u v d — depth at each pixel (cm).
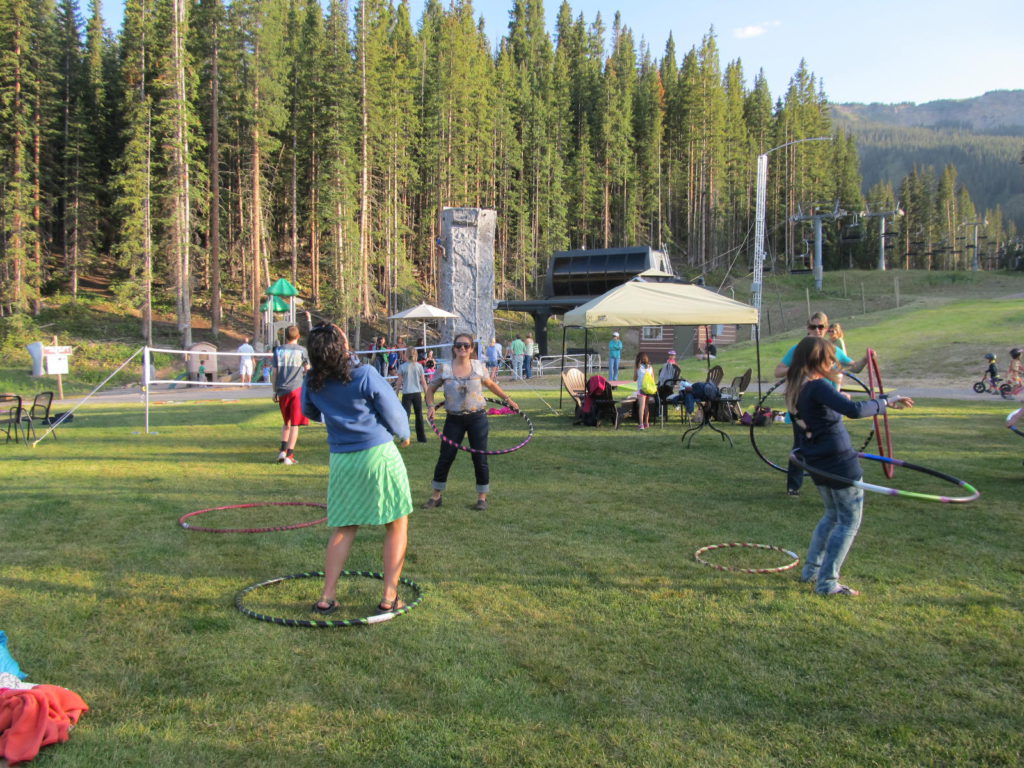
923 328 3212
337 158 4281
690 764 284
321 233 5300
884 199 11962
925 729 309
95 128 5091
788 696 337
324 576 484
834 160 10344
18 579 498
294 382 974
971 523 632
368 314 4944
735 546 571
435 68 5753
